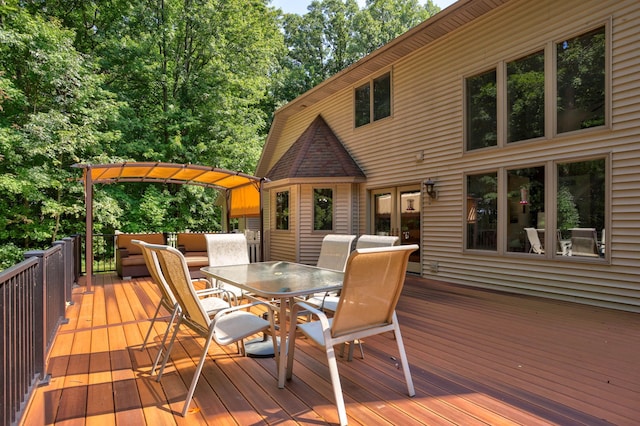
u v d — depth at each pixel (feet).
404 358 8.11
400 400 7.80
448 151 23.68
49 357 10.44
